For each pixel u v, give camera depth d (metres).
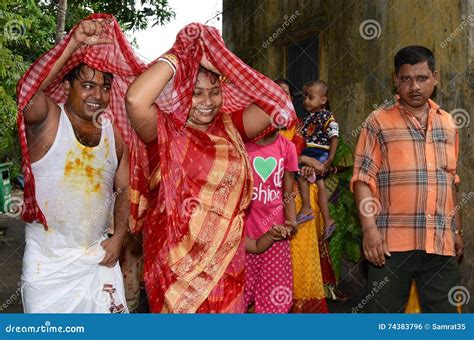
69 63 2.76
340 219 5.30
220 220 2.65
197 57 2.56
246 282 3.57
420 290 3.25
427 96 3.16
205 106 2.62
